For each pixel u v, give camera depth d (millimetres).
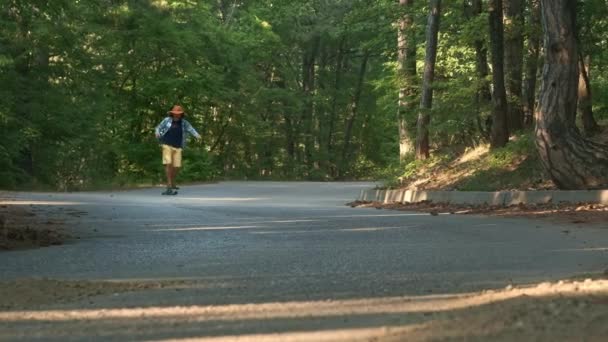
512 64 37500
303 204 32906
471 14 40719
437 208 27406
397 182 38531
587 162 26000
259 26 84750
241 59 83625
